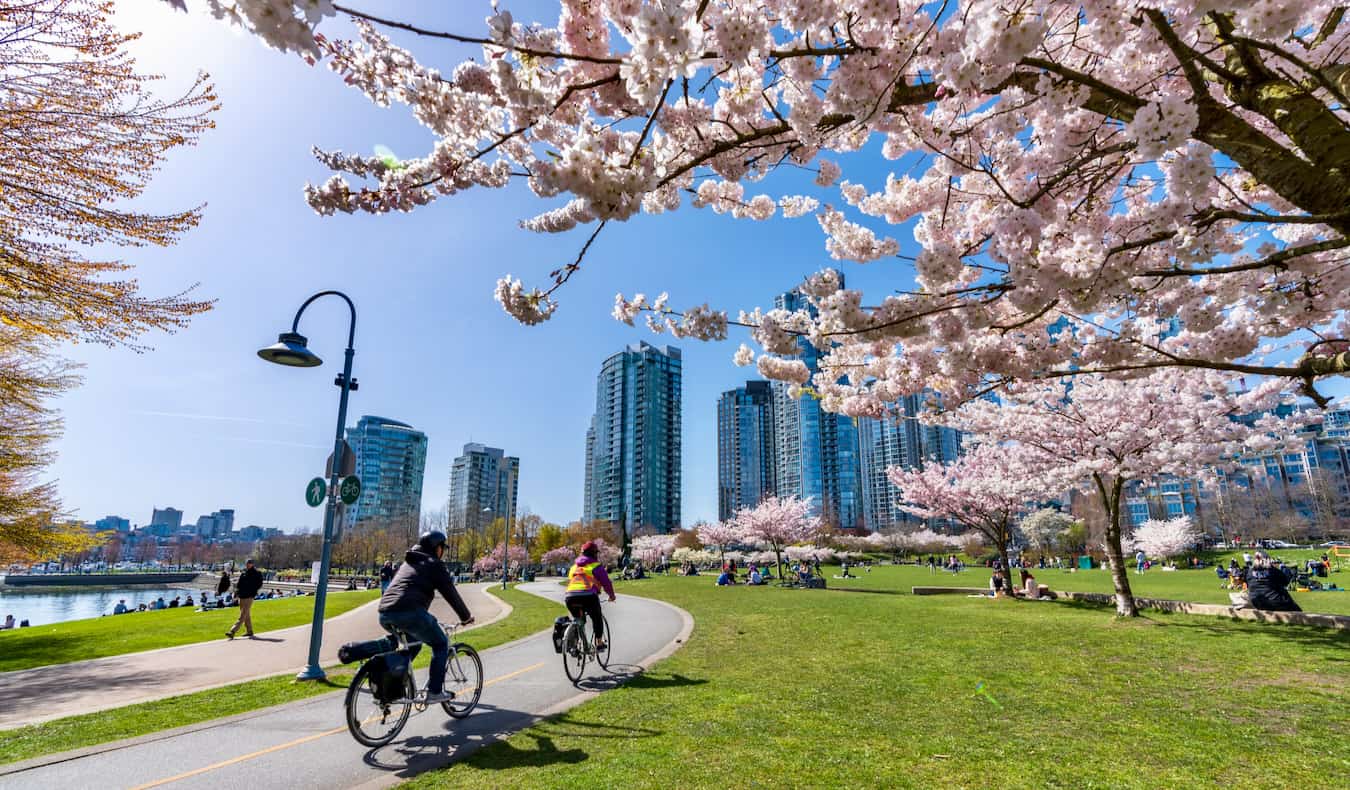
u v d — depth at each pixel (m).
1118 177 4.53
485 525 113.69
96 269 8.78
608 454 162.00
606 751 5.49
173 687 8.60
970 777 4.74
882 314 4.11
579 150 2.84
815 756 5.23
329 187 3.86
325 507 9.60
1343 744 5.51
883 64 3.02
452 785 4.82
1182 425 12.97
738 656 10.42
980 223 5.22
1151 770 4.88
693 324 4.69
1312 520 83.00
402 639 6.62
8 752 5.77
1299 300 4.44
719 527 56.41
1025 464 16.69
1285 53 2.58
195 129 8.31
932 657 10.04
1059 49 3.87
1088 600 18.73
